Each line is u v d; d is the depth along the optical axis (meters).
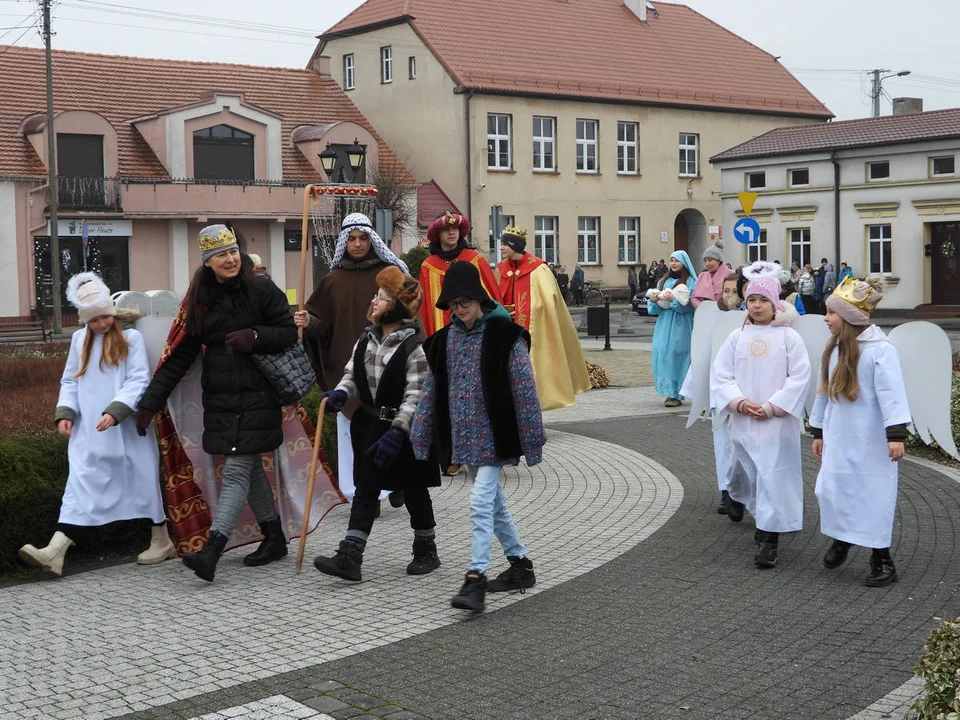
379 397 6.73
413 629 5.83
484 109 47.38
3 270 36.94
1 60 40.59
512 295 11.37
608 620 5.92
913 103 47.44
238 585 6.82
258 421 6.86
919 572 6.77
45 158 37.66
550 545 7.61
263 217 40.91
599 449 11.53
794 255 42.00
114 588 6.80
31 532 7.26
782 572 6.85
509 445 6.21
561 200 50.00
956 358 15.77
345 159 21.11
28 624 6.07
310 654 5.45
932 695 4.18
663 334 14.78
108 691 5.00
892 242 39.34
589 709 4.69
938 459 10.64
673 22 57.94
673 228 53.97
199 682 5.09
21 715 4.74
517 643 5.57
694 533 7.88
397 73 49.50
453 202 47.66
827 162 40.66
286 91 46.22
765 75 58.41
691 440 12.05
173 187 39.31
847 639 5.55
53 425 8.98
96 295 7.09
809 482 9.60
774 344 7.07
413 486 6.78
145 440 7.29
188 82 43.91
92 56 42.62
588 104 50.69
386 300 6.80
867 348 6.64
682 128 53.97
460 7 50.62
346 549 6.73
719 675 5.07
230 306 6.85
